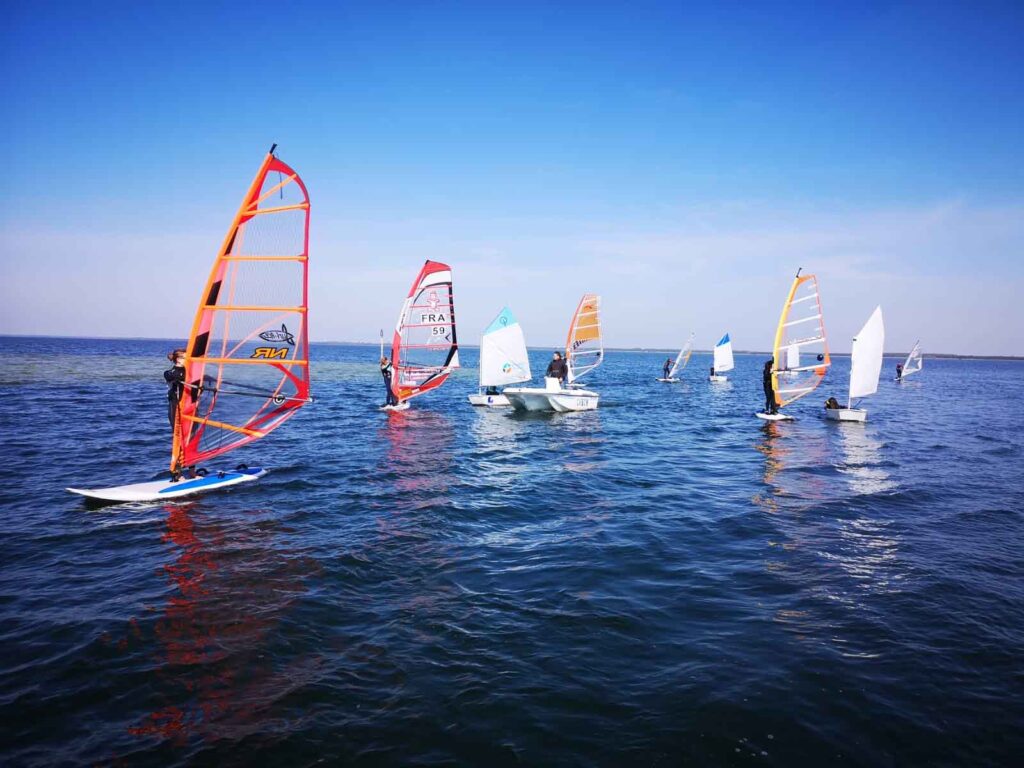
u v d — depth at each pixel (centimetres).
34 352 8244
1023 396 4109
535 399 2467
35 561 718
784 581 670
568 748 381
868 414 2630
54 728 401
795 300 2267
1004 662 491
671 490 1131
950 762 369
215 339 998
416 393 2553
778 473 1296
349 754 376
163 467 1273
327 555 745
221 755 375
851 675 469
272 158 944
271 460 1375
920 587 652
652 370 8044
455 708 424
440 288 2459
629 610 591
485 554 759
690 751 378
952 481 1207
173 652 504
